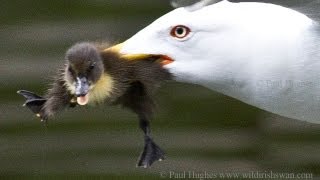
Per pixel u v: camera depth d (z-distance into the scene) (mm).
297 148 11141
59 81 6902
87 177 10914
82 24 12312
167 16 6809
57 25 12375
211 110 11367
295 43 6758
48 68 11797
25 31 12406
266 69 6770
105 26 12242
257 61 6750
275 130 11250
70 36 12195
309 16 6730
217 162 11031
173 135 11250
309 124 11141
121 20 12211
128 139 11117
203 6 6543
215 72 6754
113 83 6828
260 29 6719
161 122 11281
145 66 6832
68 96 6887
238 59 6734
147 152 6977
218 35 6699
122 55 6867
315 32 6762
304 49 6770
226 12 6727
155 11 12242
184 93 11352
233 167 10977
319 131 11102
